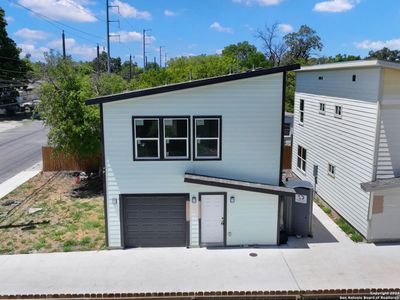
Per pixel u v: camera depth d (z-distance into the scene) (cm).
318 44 6512
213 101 1232
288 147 2338
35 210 1650
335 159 1602
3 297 1000
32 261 1203
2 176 2250
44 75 2178
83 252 1270
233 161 1277
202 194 1286
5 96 5284
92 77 2378
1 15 4912
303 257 1217
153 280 1082
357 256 1220
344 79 1502
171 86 1207
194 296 1005
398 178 1283
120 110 1227
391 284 1045
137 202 1294
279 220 1301
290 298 998
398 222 1315
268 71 1201
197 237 1310
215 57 5478
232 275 1105
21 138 3612
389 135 1266
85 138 1838
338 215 1571
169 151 1265
